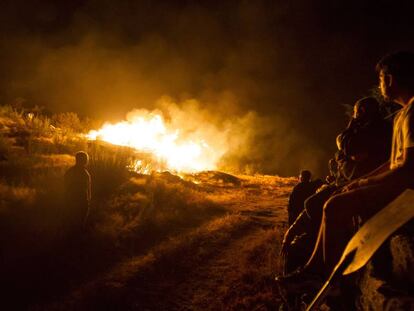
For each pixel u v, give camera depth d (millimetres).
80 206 8102
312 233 4355
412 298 1981
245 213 12281
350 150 3420
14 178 10453
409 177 2109
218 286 6812
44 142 15008
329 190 4117
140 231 9172
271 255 7809
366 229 2221
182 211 11328
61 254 7211
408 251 2131
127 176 12570
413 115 2170
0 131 15375
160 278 7000
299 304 4453
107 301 5852
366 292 2453
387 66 2459
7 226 7562
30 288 6090
